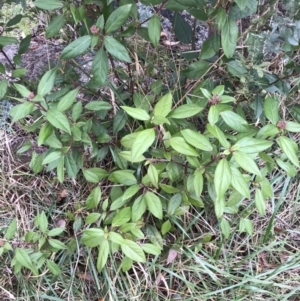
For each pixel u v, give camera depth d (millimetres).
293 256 1731
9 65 1861
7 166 1911
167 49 1904
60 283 1727
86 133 1487
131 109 1176
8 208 1834
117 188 1639
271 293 1657
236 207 1592
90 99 1830
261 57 1522
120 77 1722
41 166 1604
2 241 1484
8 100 1912
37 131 1900
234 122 1234
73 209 1842
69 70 1609
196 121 1695
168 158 1365
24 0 1560
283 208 1862
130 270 1745
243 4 1148
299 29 1353
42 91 1267
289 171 1423
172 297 1699
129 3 1338
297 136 1878
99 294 1704
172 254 1715
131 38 1716
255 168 1144
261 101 1593
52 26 1361
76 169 1543
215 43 1406
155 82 1661
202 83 1562
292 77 1798
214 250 1768
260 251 1737
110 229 1522
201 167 1321
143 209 1459
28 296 1690
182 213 1615
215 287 1719
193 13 1349
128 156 1387
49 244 1587
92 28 1225
